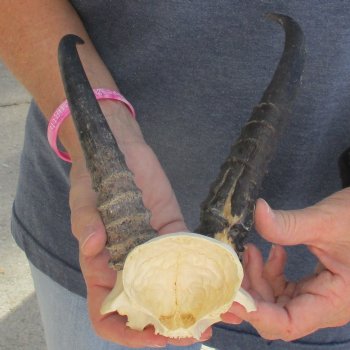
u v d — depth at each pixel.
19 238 0.84
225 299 0.45
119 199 0.45
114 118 0.60
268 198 0.74
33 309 1.28
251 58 0.65
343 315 0.61
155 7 0.65
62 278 0.79
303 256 0.79
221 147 0.70
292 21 0.47
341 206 0.59
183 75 0.68
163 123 0.71
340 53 0.65
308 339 0.80
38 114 0.76
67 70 0.44
